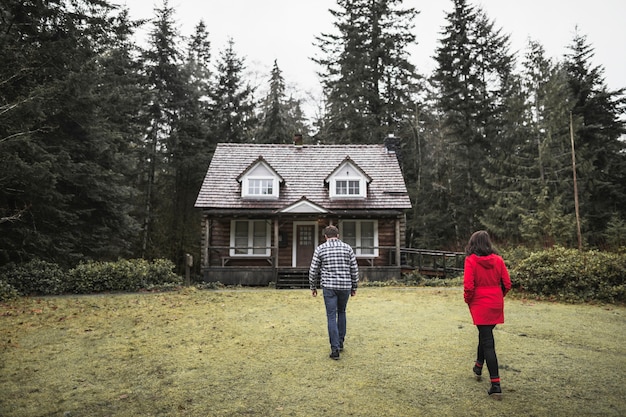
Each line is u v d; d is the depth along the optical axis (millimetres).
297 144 22297
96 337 6535
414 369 4910
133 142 24281
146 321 7758
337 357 5281
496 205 23000
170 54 26859
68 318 7977
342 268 5402
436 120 29375
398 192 19188
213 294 11758
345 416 3664
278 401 4016
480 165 25844
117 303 9852
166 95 26344
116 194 16516
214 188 18891
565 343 6043
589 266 10234
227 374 4801
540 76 22469
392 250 18734
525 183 22703
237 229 18750
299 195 19031
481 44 27719
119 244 18422
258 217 18047
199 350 5793
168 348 5902
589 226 21875
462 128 25859
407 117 28422
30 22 13383
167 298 10797
